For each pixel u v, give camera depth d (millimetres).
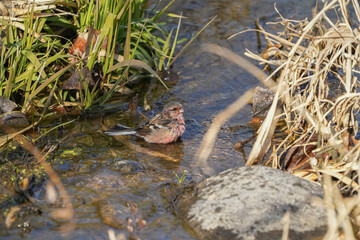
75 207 6172
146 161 7555
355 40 6777
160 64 10062
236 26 12273
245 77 10391
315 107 7430
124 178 6953
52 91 8203
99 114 8953
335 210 5891
